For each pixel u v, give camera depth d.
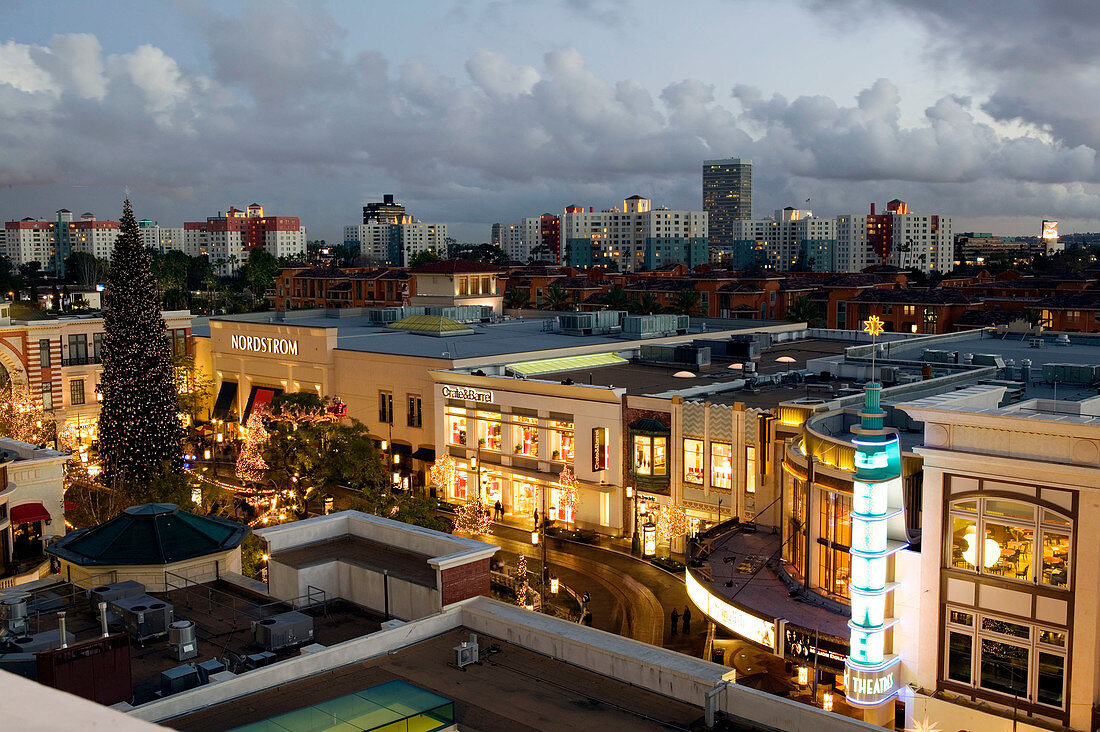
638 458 73.50
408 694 22.23
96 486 79.44
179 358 111.81
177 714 22.70
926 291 162.38
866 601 39.12
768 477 65.12
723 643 54.16
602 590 64.56
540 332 117.69
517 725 22.45
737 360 98.31
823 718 21.19
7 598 30.78
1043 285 179.88
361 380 97.38
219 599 32.84
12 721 2.82
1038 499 35.22
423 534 32.91
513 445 81.81
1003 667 36.78
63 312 113.06
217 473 98.19
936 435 37.72
